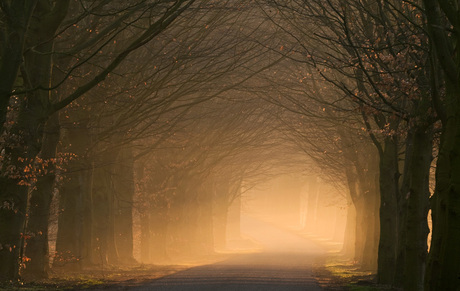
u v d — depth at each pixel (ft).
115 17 174.09
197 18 202.69
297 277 183.73
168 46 202.08
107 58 174.40
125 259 249.55
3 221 128.77
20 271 148.56
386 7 126.62
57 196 226.17
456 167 74.69
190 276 174.29
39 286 129.18
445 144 86.48
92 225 194.90
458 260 74.02
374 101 143.54
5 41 115.34
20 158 129.08
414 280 122.52
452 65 83.61
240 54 198.49
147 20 184.85
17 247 129.70
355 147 264.31
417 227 122.72
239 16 204.44
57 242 186.91
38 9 133.28
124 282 150.30
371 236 253.85
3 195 128.47
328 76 213.05
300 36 191.62
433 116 115.24
